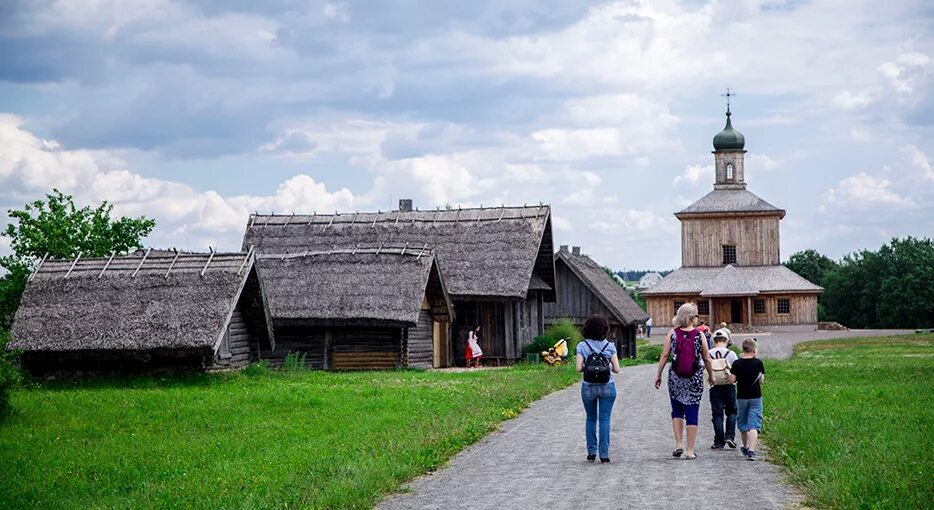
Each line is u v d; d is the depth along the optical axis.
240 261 34.53
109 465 17.30
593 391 16.38
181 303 33.19
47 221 44.50
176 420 23.08
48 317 33.50
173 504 13.61
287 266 44.22
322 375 36.00
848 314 111.94
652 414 23.55
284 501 13.31
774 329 92.25
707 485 14.07
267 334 37.47
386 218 54.69
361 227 54.25
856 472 13.54
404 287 42.59
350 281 43.06
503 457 17.08
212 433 20.91
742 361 16.80
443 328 49.62
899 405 23.33
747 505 12.66
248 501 13.17
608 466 15.91
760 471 15.27
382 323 42.09
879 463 14.30
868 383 30.38
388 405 24.62
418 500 13.61
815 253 133.12
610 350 16.55
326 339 43.56
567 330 55.94
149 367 33.78
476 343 49.31
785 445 17.31
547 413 23.91
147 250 41.00
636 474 15.08
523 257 50.91
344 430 20.19
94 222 46.00
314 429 20.75
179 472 16.22
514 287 50.00
